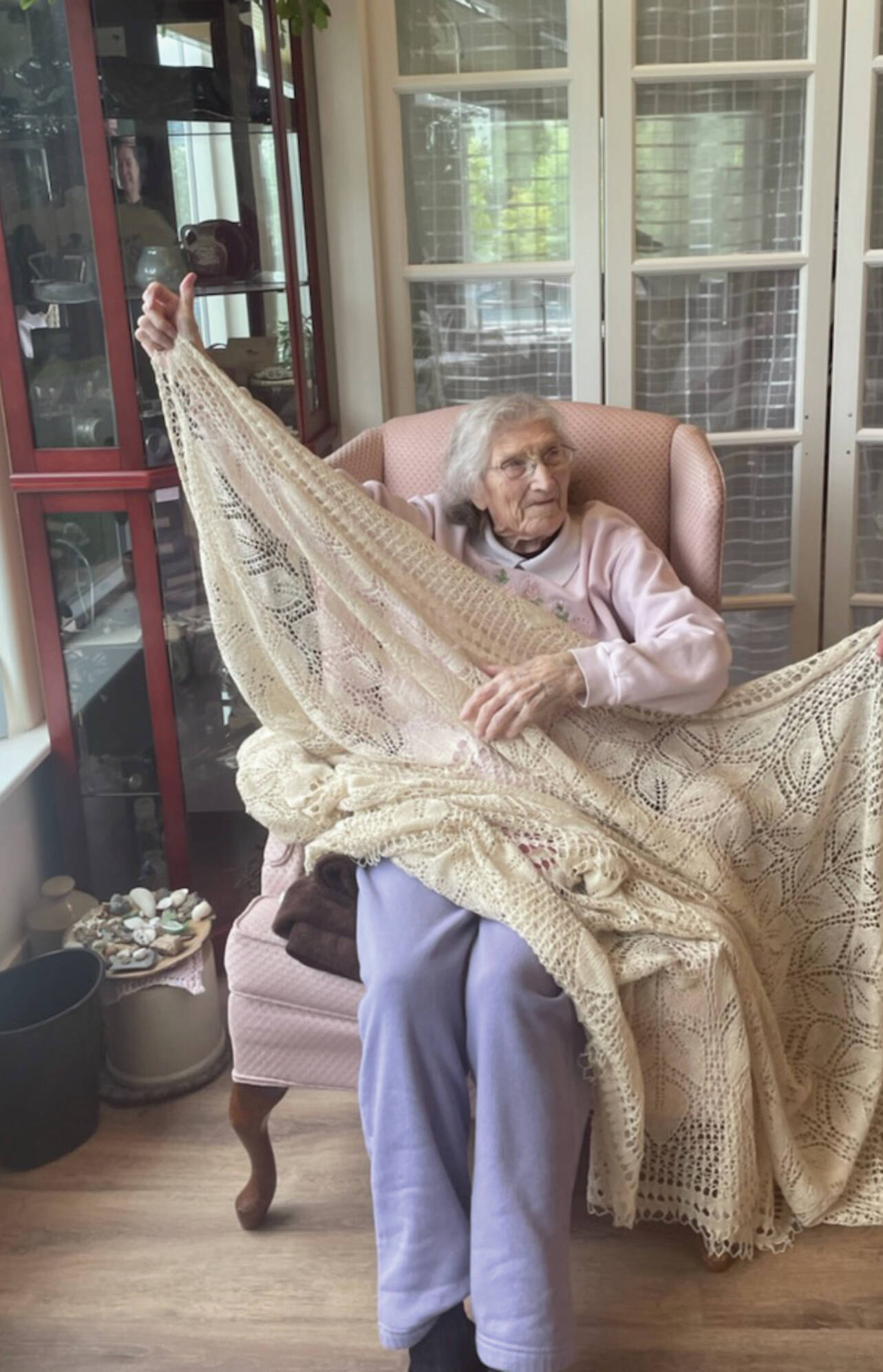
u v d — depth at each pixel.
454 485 1.78
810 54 2.33
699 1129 1.52
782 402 2.55
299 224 2.30
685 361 2.54
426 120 2.43
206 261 2.05
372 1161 1.40
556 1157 1.36
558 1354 1.31
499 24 2.37
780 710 1.65
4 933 2.12
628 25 2.30
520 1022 1.35
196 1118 1.90
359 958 1.46
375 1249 1.63
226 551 1.69
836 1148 1.66
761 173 2.42
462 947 1.43
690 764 1.65
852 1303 1.52
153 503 2.04
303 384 2.27
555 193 2.46
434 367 2.58
